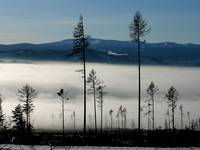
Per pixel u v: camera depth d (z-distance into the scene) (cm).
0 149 3016
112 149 4194
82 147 4334
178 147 4653
